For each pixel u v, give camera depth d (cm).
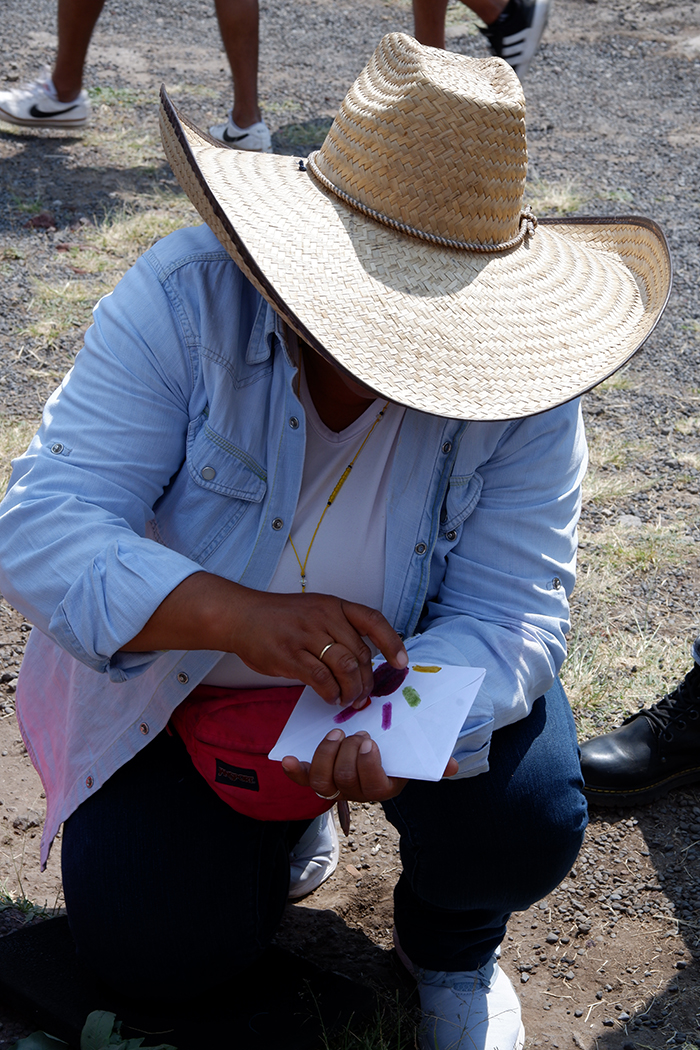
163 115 145
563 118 680
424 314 144
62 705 176
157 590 142
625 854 229
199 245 156
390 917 212
